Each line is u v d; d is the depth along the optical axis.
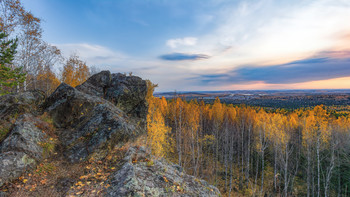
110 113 8.14
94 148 6.45
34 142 5.82
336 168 29.94
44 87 27.91
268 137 33.09
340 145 29.73
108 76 13.73
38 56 22.83
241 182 31.30
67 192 4.32
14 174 4.57
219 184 30.45
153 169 5.78
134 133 8.08
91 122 7.65
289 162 36.06
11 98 7.80
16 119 6.60
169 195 4.59
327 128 32.25
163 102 42.66
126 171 4.90
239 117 48.62
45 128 6.89
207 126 49.75
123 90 13.11
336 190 30.59
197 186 5.71
